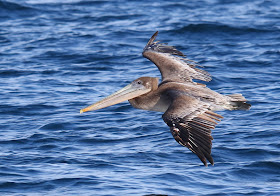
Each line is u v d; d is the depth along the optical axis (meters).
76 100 18.50
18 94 19.28
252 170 12.45
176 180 11.91
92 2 37.16
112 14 33.50
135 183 11.73
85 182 11.82
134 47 26.14
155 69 22.30
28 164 13.07
